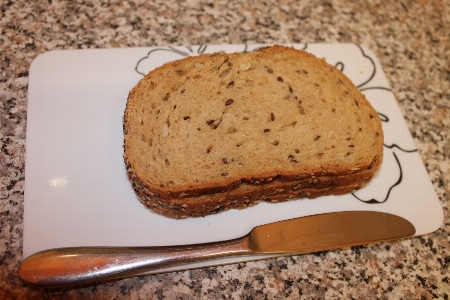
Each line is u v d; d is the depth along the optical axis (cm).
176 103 24
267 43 31
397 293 22
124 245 22
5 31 29
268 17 33
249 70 25
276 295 22
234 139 23
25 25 29
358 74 29
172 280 21
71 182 23
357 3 35
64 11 30
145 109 24
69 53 27
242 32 31
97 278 19
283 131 23
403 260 23
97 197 23
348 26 33
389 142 26
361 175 23
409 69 31
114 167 23
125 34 30
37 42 29
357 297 22
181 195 22
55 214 22
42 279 19
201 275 22
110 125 25
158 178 22
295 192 23
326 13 34
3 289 21
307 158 23
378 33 33
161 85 24
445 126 29
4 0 30
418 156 26
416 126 29
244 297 21
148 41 30
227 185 22
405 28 34
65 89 25
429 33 34
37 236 21
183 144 23
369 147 24
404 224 23
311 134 23
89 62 26
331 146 23
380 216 23
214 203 22
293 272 22
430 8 35
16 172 23
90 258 20
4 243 22
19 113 25
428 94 30
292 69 25
